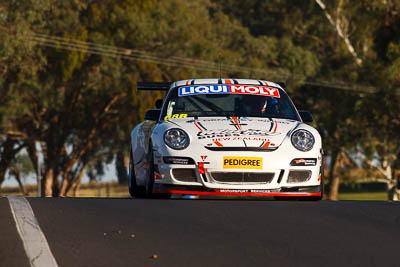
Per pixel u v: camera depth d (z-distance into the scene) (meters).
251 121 29.89
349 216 22.16
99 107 156.00
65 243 17.03
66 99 149.62
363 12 144.12
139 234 18.48
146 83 34.78
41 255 15.62
